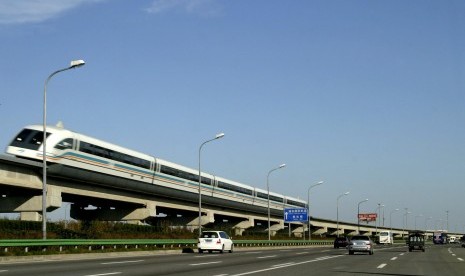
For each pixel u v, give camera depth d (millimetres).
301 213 90250
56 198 51625
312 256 36094
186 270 20297
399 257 35875
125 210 70688
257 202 102062
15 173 46406
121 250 38469
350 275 19031
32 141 47875
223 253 41781
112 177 58219
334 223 153875
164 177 69125
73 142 50969
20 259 27797
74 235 44219
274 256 35375
